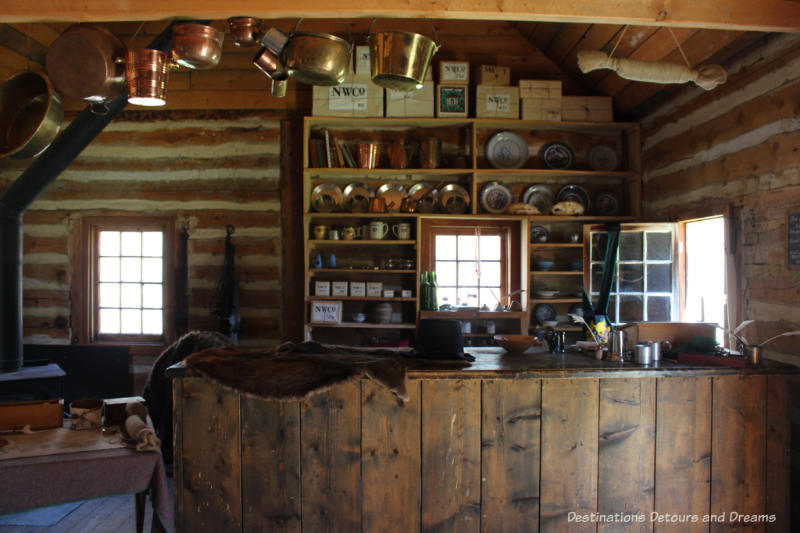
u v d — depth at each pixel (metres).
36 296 4.70
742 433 2.43
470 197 4.46
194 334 3.73
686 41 3.42
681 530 2.42
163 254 4.72
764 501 2.44
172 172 4.67
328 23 4.61
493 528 2.37
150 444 2.18
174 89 4.65
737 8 2.56
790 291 2.85
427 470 2.34
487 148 4.54
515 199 4.64
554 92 4.42
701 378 2.43
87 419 2.44
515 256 4.62
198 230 4.66
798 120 2.80
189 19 2.56
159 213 4.67
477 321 4.61
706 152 3.61
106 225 4.72
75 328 4.69
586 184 4.71
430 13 2.51
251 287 4.66
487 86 4.40
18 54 4.04
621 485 2.40
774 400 2.44
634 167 4.52
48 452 2.14
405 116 4.34
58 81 2.49
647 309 4.09
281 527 2.31
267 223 4.65
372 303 4.60
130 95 2.48
